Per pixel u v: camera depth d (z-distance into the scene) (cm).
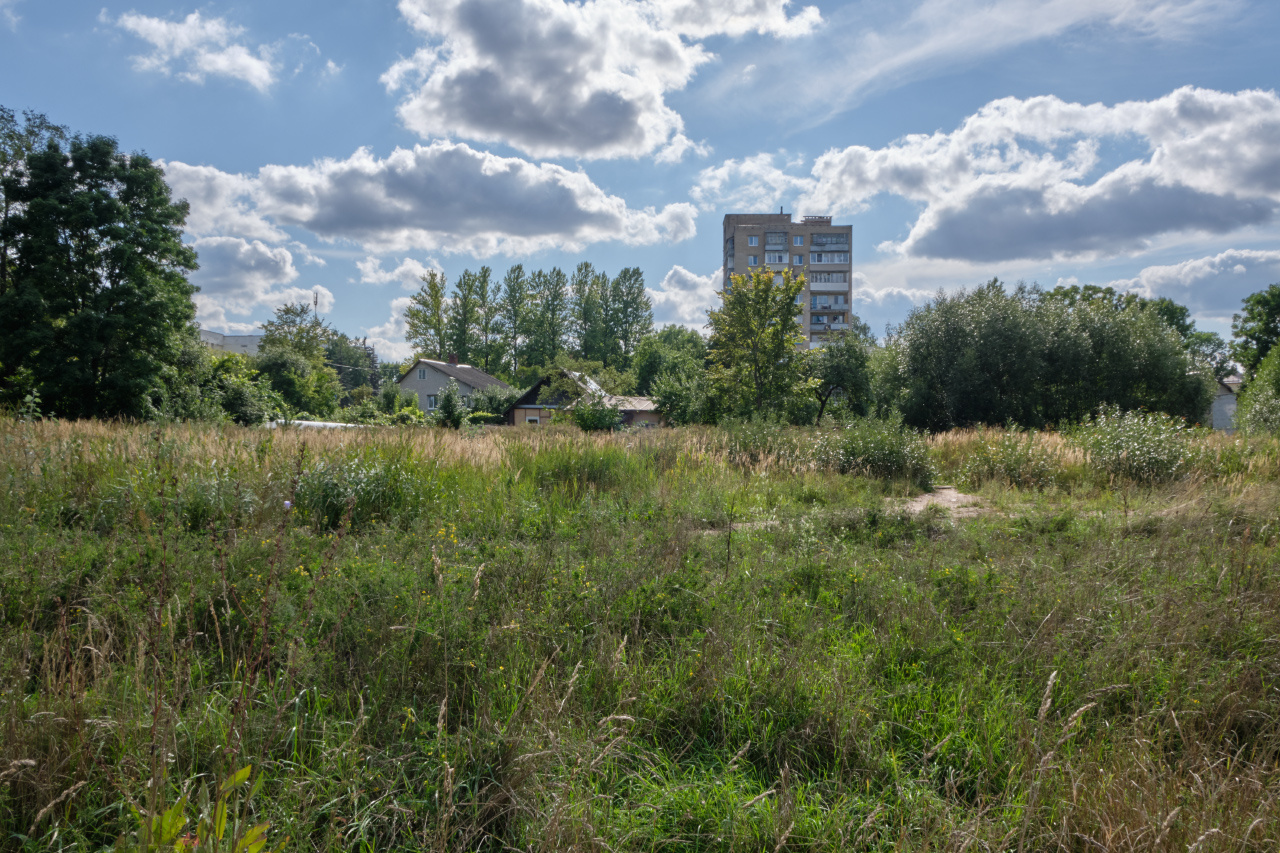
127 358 2317
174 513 505
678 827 227
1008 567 478
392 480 678
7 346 2134
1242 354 4144
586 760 239
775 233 7525
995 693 303
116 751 228
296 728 242
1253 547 521
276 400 3011
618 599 392
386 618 335
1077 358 2894
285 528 469
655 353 5525
